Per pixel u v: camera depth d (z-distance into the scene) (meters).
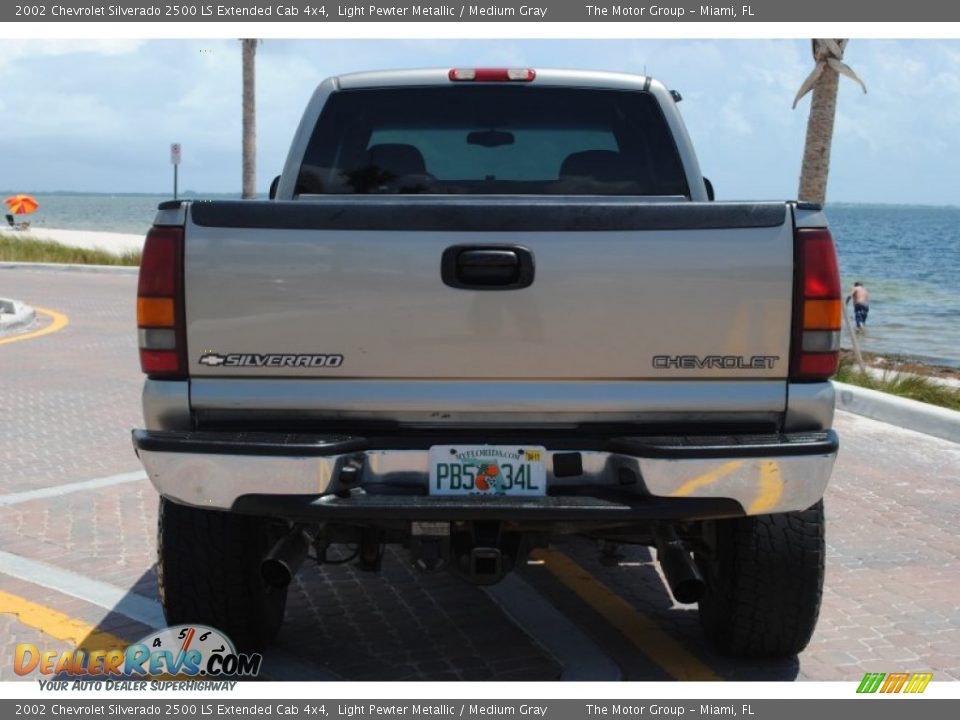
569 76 4.86
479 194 4.89
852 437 8.59
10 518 5.93
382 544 3.96
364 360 3.42
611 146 4.88
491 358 3.41
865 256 64.31
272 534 4.06
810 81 12.58
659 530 3.62
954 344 23.42
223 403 3.44
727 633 3.98
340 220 3.39
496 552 3.37
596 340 3.40
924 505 6.50
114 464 7.21
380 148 4.88
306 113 4.89
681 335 3.40
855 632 4.46
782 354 3.42
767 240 3.39
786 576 3.75
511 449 3.41
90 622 4.46
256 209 3.41
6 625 4.42
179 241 3.42
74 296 19.55
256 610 3.92
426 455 3.40
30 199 51.31
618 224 3.38
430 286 3.39
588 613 4.65
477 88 4.86
